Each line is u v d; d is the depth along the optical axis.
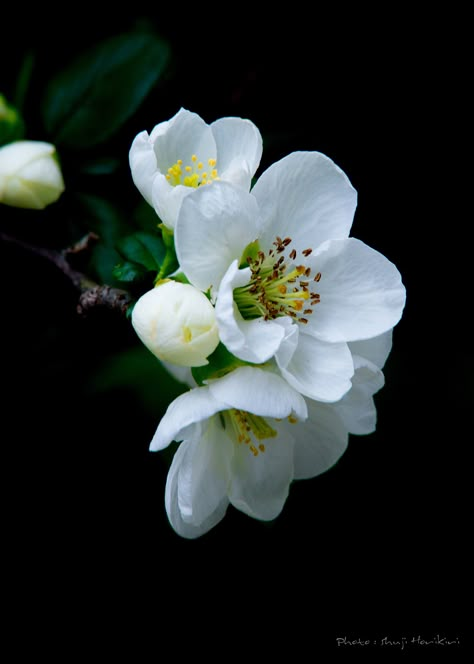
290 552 0.45
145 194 0.41
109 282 0.44
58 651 0.45
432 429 0.45
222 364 0.41
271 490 0.42
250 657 0.45
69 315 0.45
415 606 0.45
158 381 0.44
